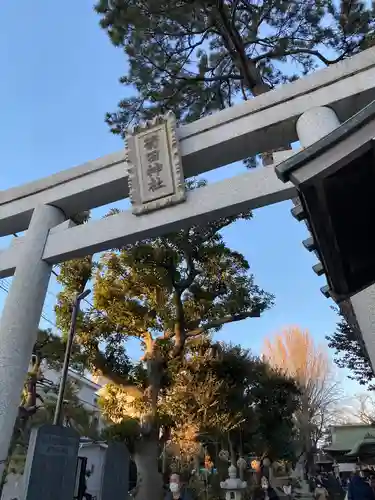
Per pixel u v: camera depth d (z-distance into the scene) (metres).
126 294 13.68
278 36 10.34
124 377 13.42
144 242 12.91
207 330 15.24
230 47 10.24
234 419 16.92
